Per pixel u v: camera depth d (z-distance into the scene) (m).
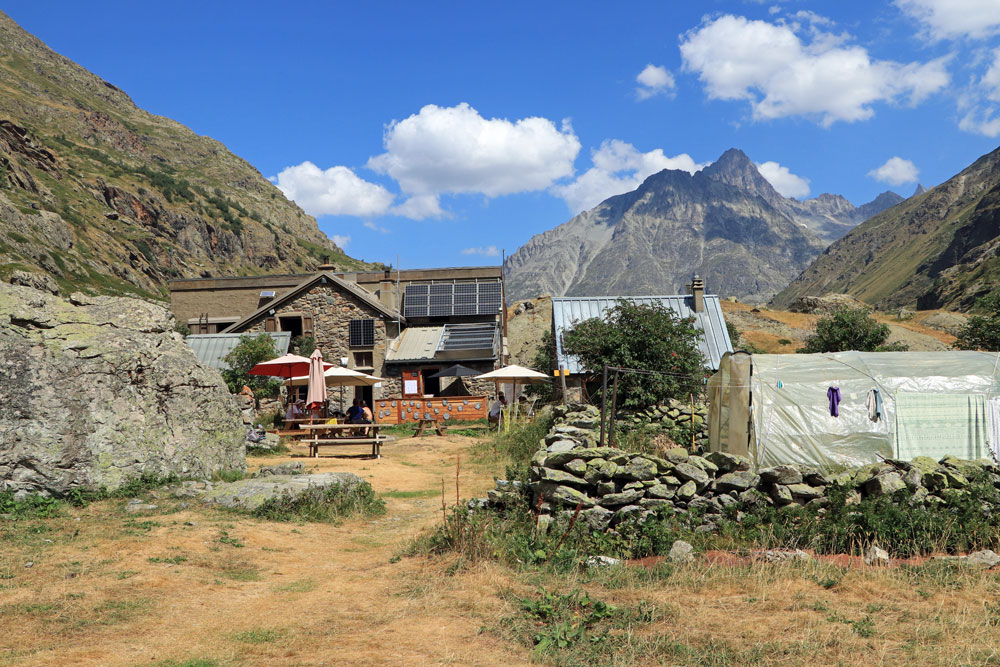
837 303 63.75
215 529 10.49
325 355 40.41
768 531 9.42
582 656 5.77
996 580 7.25
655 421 22.69
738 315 59.97
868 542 8.82
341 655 5.94
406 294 45.81
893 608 6.57
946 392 14.06
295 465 15.68
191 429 14.42
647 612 6.61
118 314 14.41
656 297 38.19
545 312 55.50
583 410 22.67
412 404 32.50
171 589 7.75
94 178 170.25
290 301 41.06
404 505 13.52
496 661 5.78
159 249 156.62
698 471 10.34
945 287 198.50
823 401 14.12
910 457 13.81
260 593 7.81
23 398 11.71
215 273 185.62
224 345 38.72
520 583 7.88
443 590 7.71
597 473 10.16
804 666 5.37
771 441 13.97
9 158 133.38
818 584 7.39
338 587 8.11
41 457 11.63
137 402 13.35
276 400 33.56
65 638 6.20
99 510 11.42
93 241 130.12
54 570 8.14
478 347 39.88
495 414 30.64
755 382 14.41
